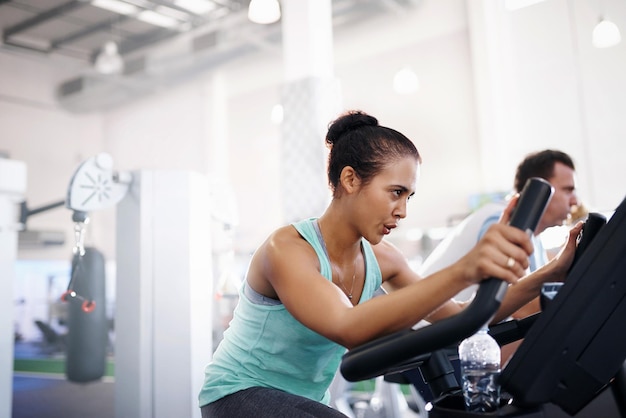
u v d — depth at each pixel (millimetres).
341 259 1138
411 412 3871
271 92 9625
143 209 2494
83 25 9180
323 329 881
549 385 753
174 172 2547
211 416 1169
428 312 787
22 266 8625
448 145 7715
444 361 1003
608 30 5766
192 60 9672
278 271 988
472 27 7555
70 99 10586
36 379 6312
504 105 7301
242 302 1189
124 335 2467
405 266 1307
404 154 1017
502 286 728
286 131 4828
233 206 2883
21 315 8539
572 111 6852
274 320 1116
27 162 10180
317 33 4871
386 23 8344
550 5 7035
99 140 11289
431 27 7938
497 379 780
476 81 7500
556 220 2074
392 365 782
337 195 1095
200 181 2627
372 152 1012
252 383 1158
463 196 7551
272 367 1157
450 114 7730
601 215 898
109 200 2482
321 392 1258
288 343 1122
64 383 5922
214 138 10062
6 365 2727
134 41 9742
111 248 10570
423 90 7977
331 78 4863
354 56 8625
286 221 4730
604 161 6629
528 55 7172
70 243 10383
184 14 8734
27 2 8414
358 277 1187
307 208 4656
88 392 5422
